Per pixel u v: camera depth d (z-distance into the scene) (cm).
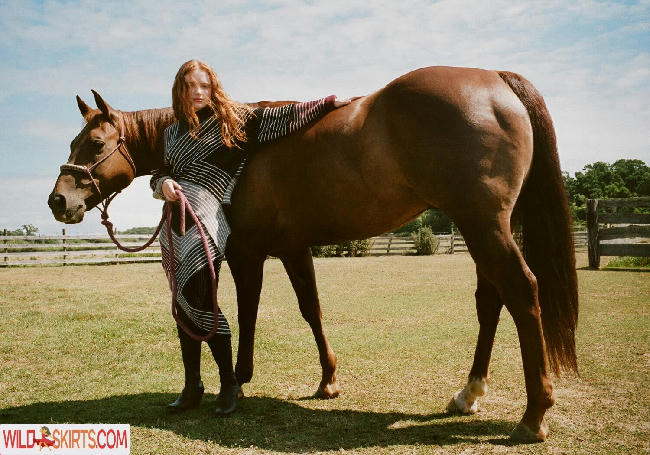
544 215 244
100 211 332
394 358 421
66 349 475
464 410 283
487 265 230
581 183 8750
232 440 250
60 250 2017
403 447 236
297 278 319
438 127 234
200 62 282
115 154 320
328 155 260
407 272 1276
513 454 223
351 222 266
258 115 285
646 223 1136
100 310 705
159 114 333
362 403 308
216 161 280
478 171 227
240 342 314
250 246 293
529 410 236
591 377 340
